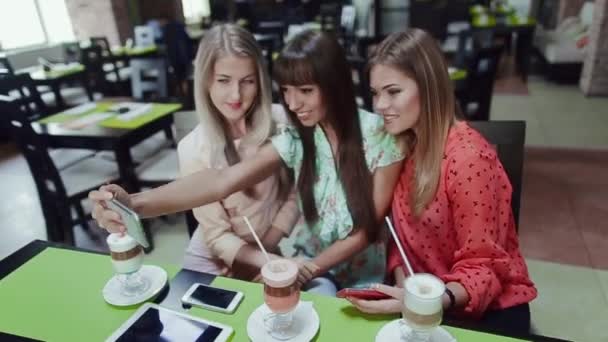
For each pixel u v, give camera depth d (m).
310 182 1.30
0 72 3.41
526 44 5.95
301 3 8.10
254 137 1.33
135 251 0.93
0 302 0.95
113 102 2.98
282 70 1.14
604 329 1.73
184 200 1.27
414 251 1.17
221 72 1.23
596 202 2.74
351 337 0.81
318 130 1.24
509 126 1.29
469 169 1.00
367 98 2.53
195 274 1.03
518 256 1.12
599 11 4.82
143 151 2.85
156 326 0.85
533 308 1.85
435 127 1.04
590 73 5.07
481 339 0.79
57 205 2.32
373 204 1.23
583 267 2.12
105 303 0.94
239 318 0.88
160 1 7.76
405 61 1.00
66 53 5.54
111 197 1.01
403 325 0.82
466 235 1.01
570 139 3.83
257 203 1.36
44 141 2.24
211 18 8.52
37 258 1.11
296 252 1.41
